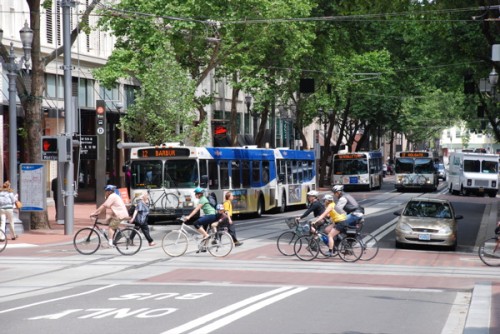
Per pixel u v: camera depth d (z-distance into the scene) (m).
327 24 106.25
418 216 56.59
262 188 87.69
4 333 24.42
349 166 146.00
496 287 35.53
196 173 72.75
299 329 25.41
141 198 54.38
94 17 102.88
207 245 49.38
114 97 109.19
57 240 58.31
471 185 131.25
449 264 46.88
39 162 65.56
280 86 116.81
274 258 48.44
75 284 37.34
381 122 159.00
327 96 133.50
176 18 78.75
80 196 103.25
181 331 24.61
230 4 82.62
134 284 36.97
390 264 46.34
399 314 29.03
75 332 24.47
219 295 33.19
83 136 77.69
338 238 47.38
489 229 72.56
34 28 64.81
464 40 85.06
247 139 153.75
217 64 91.38
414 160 145.12
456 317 28.59
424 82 116.56
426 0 65.38
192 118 91.50
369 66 128.50
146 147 73.19
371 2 64.12
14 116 62.75
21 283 37.97
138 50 88.56
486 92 110.00
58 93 95.81
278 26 89.06
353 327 26.03
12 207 58.38
